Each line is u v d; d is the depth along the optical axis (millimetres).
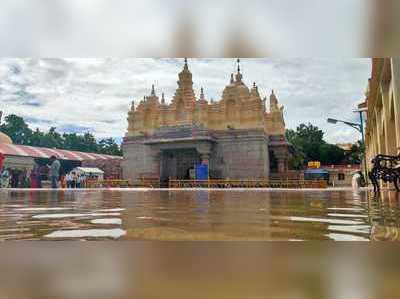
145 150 30703
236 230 2711
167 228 2857
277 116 31719
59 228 2961
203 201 7848
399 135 10336
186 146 27406
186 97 30281
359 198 8273
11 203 7203
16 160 29844
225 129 28391
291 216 3902
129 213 4492
